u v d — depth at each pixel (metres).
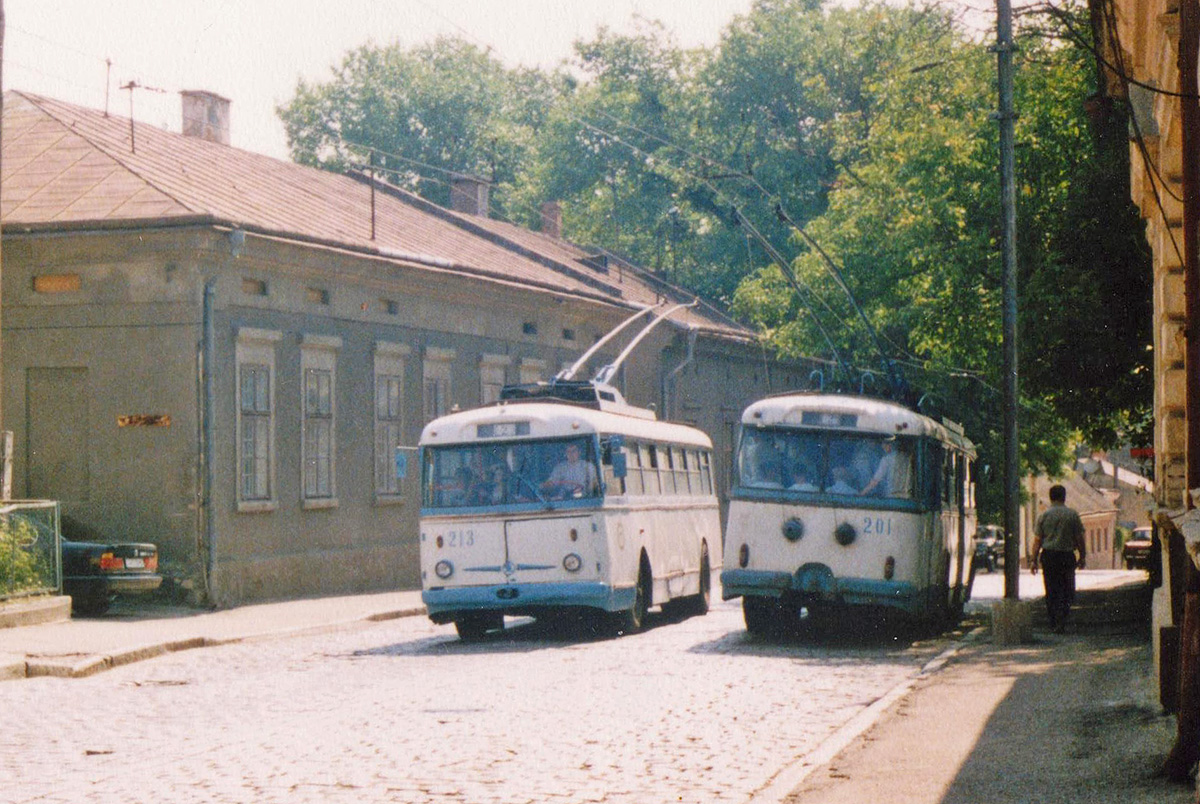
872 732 11.15
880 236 39.41
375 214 33.72
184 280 24.17
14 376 24.81
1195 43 9.33
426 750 10.44
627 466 21.23
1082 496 96.38
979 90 29.84
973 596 33.69
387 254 28.69
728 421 49.12
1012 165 20.16
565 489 19.86
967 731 11.11
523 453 20.05
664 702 13.22
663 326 43.47
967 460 26.05
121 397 24.42
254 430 25.62
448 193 70.50
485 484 20.05
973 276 30.06
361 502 28.95
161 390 24.23
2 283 24.92
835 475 19.59
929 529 20.11
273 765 9.83
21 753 10.62
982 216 30.25
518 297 34.41
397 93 71.31
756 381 51.84
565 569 19.70
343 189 36.31
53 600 20.94
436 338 31.59
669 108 61.78
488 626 21.75
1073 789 8.66
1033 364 25.81
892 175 38.00
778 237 57.66
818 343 41.56
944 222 30.67
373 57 71.56
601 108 62.12
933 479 20.48
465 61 72.56
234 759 10.10
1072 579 21.05
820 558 19.48
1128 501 104.62
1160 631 11.43
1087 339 25.16
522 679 15.11
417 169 71.06
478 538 19.98
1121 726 11.04
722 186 58.88
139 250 24.25
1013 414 19.94
